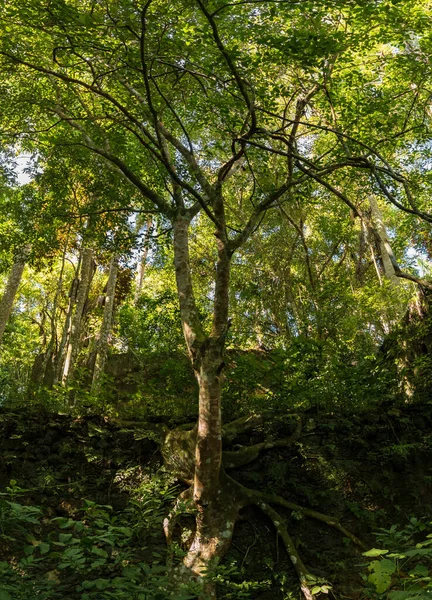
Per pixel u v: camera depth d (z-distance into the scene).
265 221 15.81
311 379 7.09
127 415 6.99
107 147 8.19
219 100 6.92
